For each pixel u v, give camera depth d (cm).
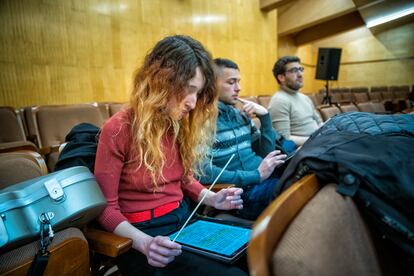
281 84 181
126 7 265
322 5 494
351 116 58
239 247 62
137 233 59
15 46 199
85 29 237
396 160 39
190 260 60
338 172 39
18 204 46
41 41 212
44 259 44
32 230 46
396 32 682
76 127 81
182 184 81
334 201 36
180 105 67
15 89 200
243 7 387
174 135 73
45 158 147
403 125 53
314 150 45
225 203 75
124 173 68
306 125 178
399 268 38
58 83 222
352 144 44
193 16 326
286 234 29
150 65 66
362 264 33
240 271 57
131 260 65
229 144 108
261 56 420
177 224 71
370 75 728
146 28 282
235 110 120
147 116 64
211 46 349
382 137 46
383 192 36
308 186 37
